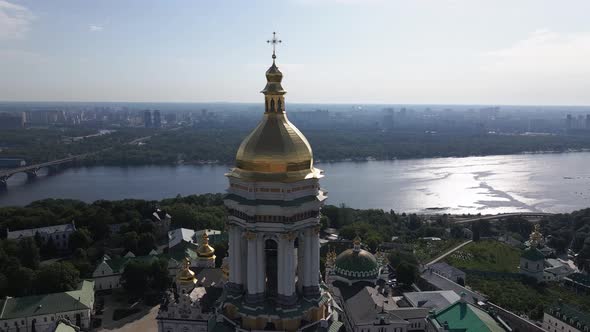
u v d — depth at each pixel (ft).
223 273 474.08
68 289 594.65
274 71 247.50
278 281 250.57
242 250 259.60
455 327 447.01
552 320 548.31
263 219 245.65
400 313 497.87
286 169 242.17
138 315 578.66
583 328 506.89
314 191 254.68
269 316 248.93
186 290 488.85
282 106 251.39
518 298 640.99
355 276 535.19
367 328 470.80
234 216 256.73
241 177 245.45
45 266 647.97
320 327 256.93
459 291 604.08
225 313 264.31
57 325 453.99
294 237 247.29
